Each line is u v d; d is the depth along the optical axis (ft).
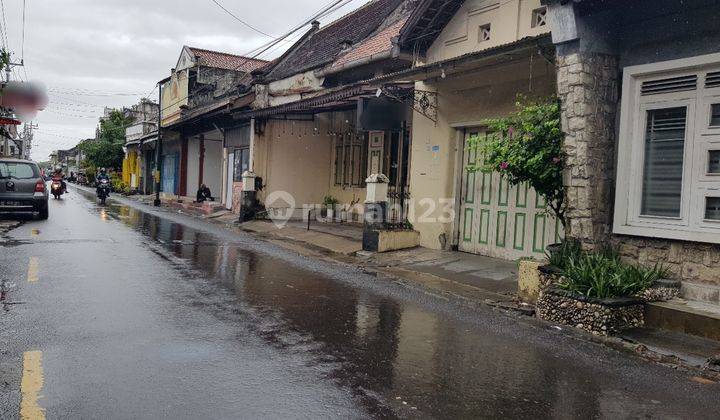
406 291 29.94
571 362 18.93
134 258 35.32
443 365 18.02
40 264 31.63
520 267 27.37
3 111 58.34
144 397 14.44
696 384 17.30
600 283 22.52
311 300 26.43
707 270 23.13
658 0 24.62
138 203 101.55
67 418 13.10
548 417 14.40
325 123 66.95
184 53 112.06
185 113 105.29
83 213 69.36
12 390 14.56
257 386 15.49
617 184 25.75
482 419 14.06
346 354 18.63
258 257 39.32
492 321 24.06
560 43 25.95
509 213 37.32
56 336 18.98
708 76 23.27
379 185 42.57
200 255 38.55
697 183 23.49
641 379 17.57
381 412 14.17
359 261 39.45
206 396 14.67
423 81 42.73
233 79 96.22
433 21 41.83
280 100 69.10
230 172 79.20
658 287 23.26
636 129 25.53
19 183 56.95
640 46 25.34
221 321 21.77
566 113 26.03
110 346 18.20
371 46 57.47
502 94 36.55
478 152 39.52
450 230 41.42
